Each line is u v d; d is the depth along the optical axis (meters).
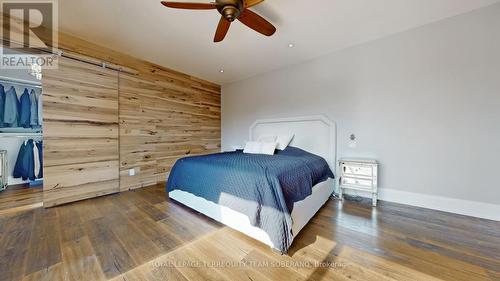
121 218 2.02
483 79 1.98
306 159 2.46
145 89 3.22
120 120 2.91
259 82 3.91
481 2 1.89
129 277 1.20
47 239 1.60
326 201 2.54
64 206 2.33
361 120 2.70
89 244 1.54
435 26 2.19
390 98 2.48
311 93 3.17
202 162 2.21
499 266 1.28
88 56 2.57
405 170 2.41
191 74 3.92
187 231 1.77
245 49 2.84
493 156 1.95
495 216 1.95
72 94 2.43
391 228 1.81
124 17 2.09
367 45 2.63
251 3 1.51
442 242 1.57
